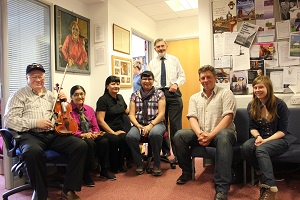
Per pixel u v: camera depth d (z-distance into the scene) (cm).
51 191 227
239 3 281
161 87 304
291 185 219
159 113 274
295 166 255
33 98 216
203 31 295
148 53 504
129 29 414
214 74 231
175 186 224
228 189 190
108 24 353
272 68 271
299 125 237
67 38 319
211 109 228
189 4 432
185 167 232
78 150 197
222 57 288
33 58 281
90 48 363
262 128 220
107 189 222
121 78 385
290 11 263
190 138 227
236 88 283
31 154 178
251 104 226
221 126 214
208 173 261
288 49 265
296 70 262
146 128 260
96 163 238
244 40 279
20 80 266
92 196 206
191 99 245
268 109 214
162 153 309
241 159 217
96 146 249
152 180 243
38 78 218
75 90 256
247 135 246
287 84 265
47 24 298
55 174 275
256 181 227
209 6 292
